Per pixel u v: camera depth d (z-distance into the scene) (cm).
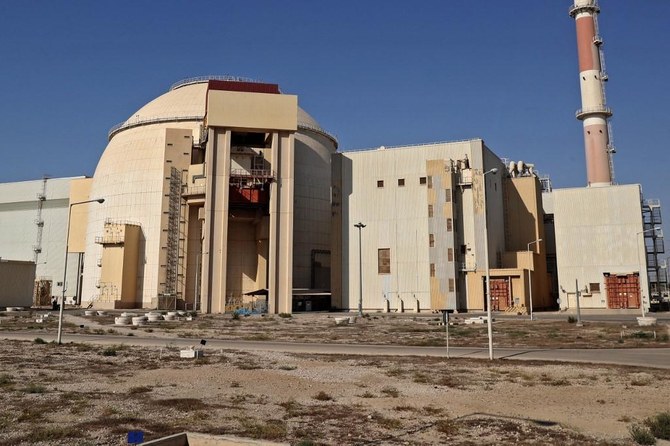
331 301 8444
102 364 2358
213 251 7462
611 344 3300
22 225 12150
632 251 8056
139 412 1405
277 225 7675
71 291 11062
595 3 9569
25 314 6838
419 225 8238
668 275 9481
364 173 8600
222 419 1334
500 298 7875
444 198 8088
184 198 9062
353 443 1124
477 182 8188
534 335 3956
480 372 2158
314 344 3388
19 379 1934
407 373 2134
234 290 8744
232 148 8325
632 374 2086
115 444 1106
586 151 9362
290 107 7875
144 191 9325
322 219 9781
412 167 8425
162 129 9700
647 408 1477
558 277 8350
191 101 10094
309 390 1764
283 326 5028
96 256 9650
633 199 8144
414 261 8175
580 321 5288
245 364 2380
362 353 2845
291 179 7844
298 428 1250
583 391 1738
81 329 4478
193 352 2567
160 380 1941
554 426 1270
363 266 8381
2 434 1171
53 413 1384
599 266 8169
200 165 8981
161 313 6788
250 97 7781
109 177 9719
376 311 8188
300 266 9306
